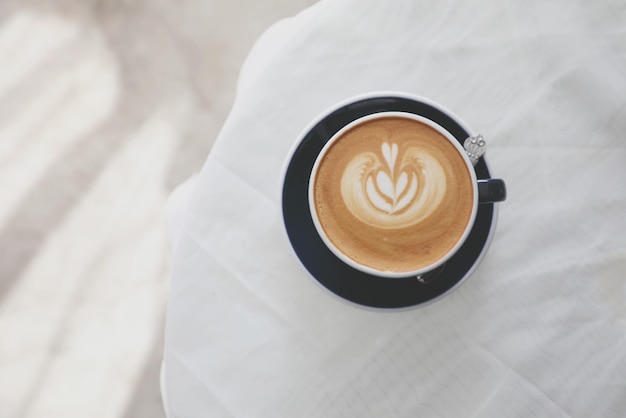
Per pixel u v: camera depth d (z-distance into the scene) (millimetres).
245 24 1204
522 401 553
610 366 551
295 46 586
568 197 570
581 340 557
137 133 1185
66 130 1192
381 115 551
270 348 565
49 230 1151
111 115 1195
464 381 559
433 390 559
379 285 546
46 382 1089
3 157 1186
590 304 560
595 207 568
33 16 1246
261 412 559
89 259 1137
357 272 548
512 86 581
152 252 1135
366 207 549
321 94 582
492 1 587
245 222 576
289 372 562
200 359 565
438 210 546
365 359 562
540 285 563
